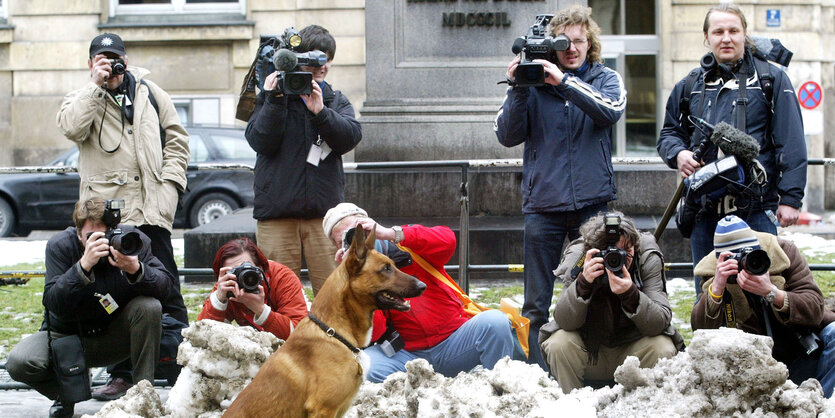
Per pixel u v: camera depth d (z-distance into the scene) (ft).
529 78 25.36
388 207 40.81
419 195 40.78
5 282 33.17
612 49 79.30
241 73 80.07
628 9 79.51
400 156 42.06
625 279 21.12
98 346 23.73
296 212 27.55
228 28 79.05
